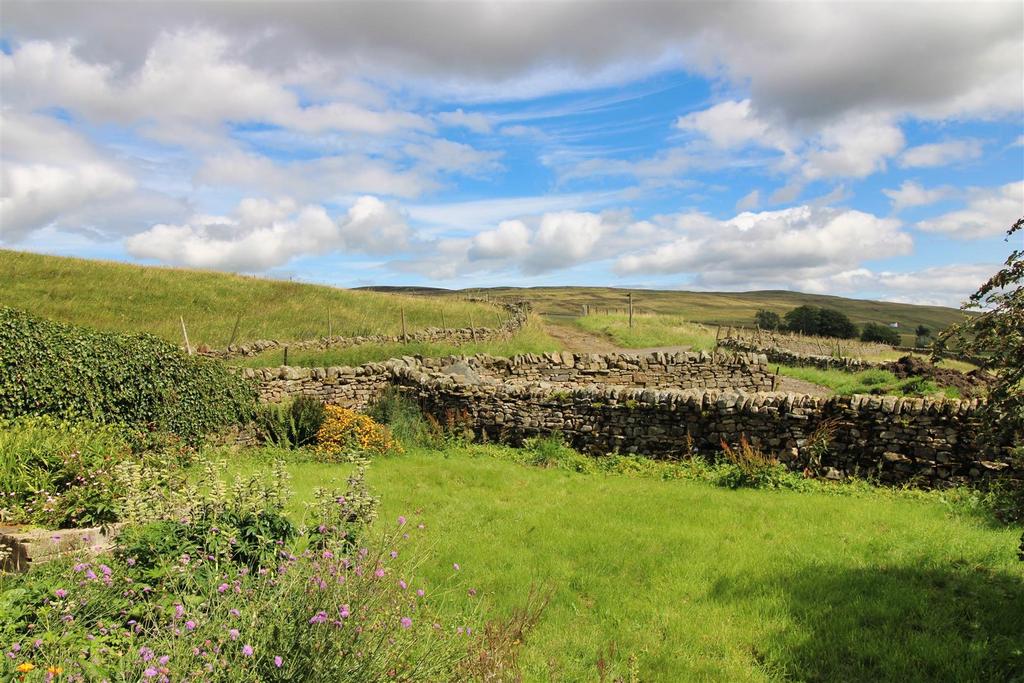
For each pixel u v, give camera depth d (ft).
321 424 47.34
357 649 12.39
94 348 38.14
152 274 125.90
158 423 41.04
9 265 112.68
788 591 20.22
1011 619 17.38
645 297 503.61
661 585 21.09
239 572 16.19
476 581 21.18
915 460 33.63
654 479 37.86
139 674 11.91
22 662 12.17
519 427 48.19
